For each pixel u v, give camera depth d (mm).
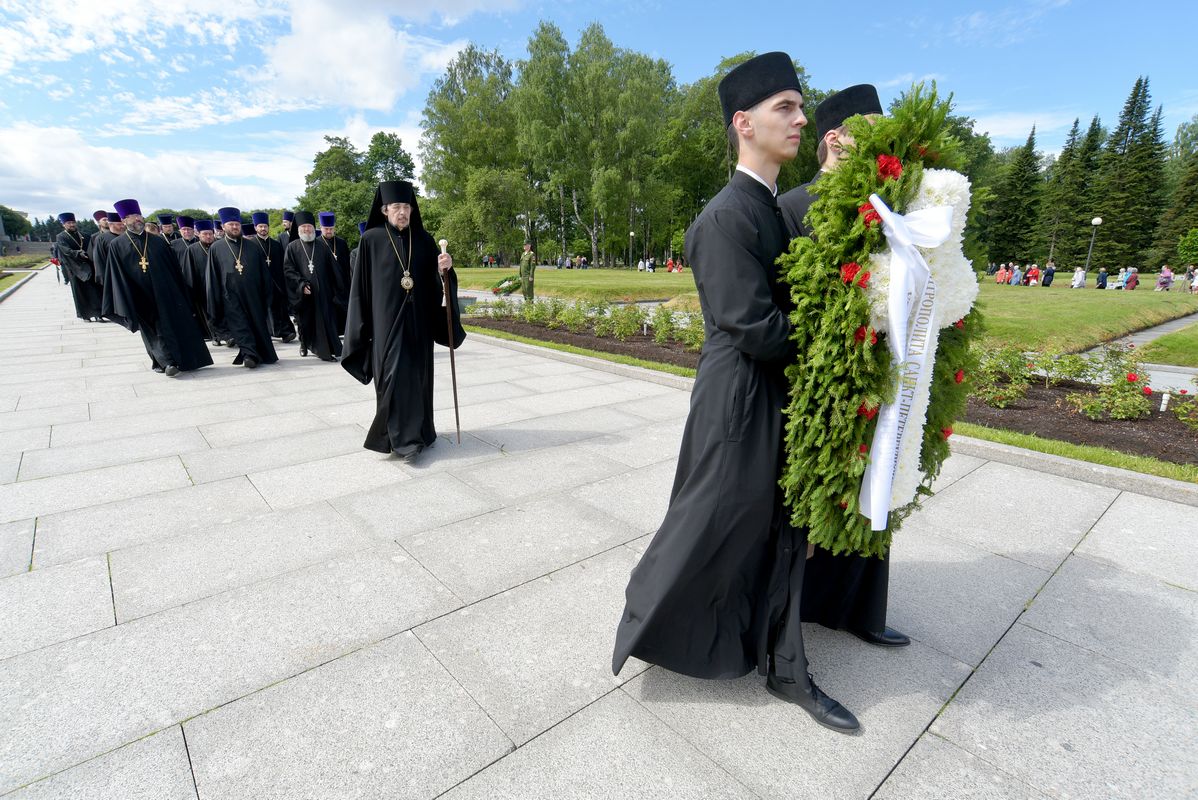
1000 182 54844
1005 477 4621
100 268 11008
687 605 2176
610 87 44531
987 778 1972
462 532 3656
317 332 9414
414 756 2021
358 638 2648
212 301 10078
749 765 2008
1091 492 4336
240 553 3389
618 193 45375
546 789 1901
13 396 7031
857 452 1942
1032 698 2344
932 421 2203
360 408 6555
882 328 1859
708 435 2084
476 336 12547
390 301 4695
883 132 1864
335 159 71625
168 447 5199
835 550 2141
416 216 4863
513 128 49469
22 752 2023
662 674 2459
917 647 2650
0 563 3270
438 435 5617
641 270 51156
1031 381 7641
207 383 7832
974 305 2182
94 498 4121
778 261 1994
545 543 3525
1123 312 17516
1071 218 55906
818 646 2662
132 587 3039
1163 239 51906
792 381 2033
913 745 2109
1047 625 2811
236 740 2084
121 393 7223
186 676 2402
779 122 1982
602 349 10438
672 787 1914
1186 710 2285
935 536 3676
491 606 2898
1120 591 3086
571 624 2762
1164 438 5336
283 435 5566
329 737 2100
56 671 2426
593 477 4566
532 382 8047
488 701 2281
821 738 2131
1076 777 1979
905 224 1779
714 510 2070
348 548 3453
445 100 48406
